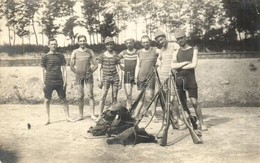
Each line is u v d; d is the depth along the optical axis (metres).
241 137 5.70
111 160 5.02
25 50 7.64
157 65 6.77
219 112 7.33
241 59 7.40
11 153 5.38
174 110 6.44
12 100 7.86
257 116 6.86
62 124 6.67
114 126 5.95
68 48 7.28
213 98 7.75
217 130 6.12
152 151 5.34
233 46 7.22
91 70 7.05
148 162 4.92
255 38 7.09
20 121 6.65
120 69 7.08
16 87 7.85
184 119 5.81
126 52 7.03
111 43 6.86
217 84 7.73
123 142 5.60
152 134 6.06
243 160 4.85
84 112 7.58
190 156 5.07
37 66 7.77
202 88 7.82
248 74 7.56
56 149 5.43
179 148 5.43
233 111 7.41
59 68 6.86
